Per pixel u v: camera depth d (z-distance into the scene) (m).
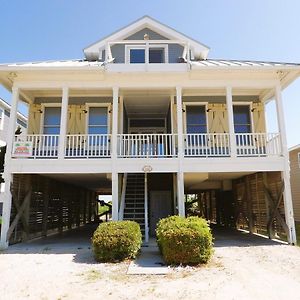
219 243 9.99
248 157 10.00
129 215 11.08
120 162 9.93
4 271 6.42
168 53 12.64
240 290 4.98
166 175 12.95
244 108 12.80
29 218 11.00
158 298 4.60
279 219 10.28
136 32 13.15
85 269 6.54
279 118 10.30
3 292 4.97
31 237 11.20
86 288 5.16
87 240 11.23
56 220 13.67
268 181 11.10
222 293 4.82
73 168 9.88
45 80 10.48
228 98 10.46
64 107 10.33
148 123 15.21
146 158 9.99
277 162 9.99
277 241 10.31
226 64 10.73
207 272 6.20
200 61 12.62
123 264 7.00
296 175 19.27
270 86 10.58
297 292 4.88
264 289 5.04
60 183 14.20
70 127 12.43
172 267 6.64
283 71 10.18
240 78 10.59
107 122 12.49
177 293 4.84
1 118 17.11
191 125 12.54
